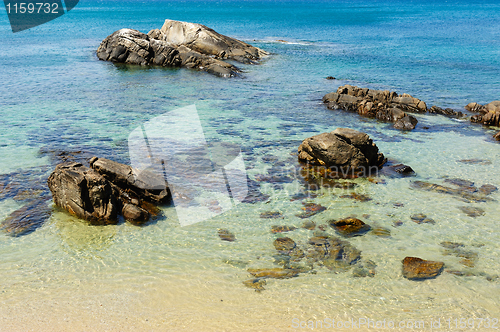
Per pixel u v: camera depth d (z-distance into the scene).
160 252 10.41
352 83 33.81
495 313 8.30
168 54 41.03
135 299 8.49
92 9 161.00
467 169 16.23
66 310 8.06
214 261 10.07
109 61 42.19
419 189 14.45
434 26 85.62
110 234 11.20
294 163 16.78
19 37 61.72
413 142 19.62
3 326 7.51
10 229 11.17
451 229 11.76
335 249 10.70
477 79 34.81
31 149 17.28
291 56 48.03
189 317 7.98
